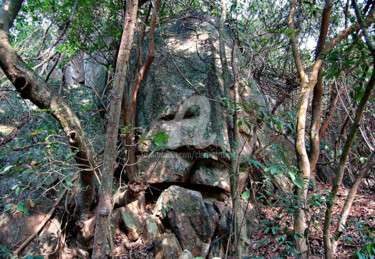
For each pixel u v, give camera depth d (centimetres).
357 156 643
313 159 431
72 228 437
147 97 541
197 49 571
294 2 431
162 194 455
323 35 385
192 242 412
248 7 654
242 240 388
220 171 492
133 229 431
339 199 555
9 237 400
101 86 642
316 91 438
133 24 230
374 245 228
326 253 265
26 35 592
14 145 480
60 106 341
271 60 654
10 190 434
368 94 221
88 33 488
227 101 389
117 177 512
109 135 224
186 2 650
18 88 320
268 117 299
